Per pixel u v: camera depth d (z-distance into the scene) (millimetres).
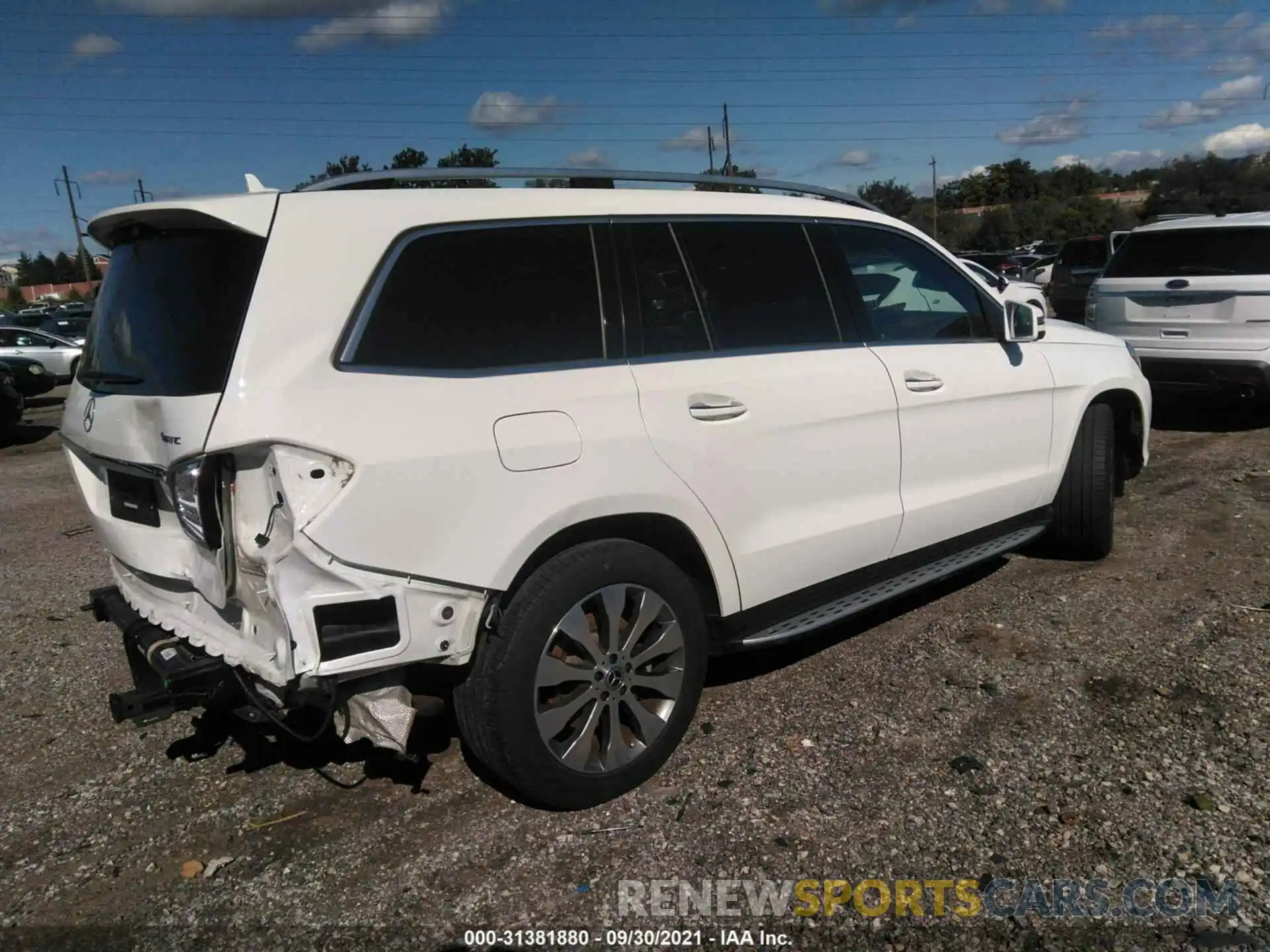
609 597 2979
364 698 2662
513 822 3025
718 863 2791
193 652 2859
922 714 3572
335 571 2490
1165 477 6926
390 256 2709
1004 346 4473
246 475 2537
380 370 2621
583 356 3027
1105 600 4590
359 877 2799
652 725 3152
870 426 3736
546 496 2812
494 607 2779
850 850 2820
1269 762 3123
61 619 5086
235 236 2641
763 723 3568
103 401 3004
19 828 3135
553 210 3078
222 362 2518
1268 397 7945
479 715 2834
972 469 4262
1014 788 3072
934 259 4289
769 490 3406
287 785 3314
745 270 3527
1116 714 3496
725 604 3355
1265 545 5250
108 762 3537
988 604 4621
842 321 3797
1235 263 7887
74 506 8008
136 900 2750
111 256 3188
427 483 2596
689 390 3182
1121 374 5113
